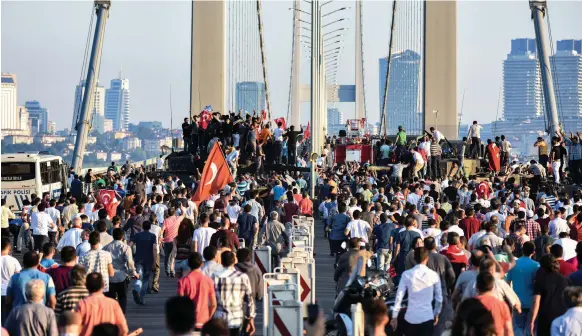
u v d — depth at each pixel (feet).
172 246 143.33
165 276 150.20
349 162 354.33
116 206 170.91
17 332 64.18
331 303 122.01
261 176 277.44
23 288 73.67
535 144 300.20
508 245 95.45
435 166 291.38
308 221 173.17
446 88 392.88
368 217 139.54
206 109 310.65
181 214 143.02
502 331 63.10
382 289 87.35
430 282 74.54
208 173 150.92
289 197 172.04
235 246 106.22
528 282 83.05
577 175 267.18
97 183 246.27
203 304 73.05
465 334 52.06
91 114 321.93
